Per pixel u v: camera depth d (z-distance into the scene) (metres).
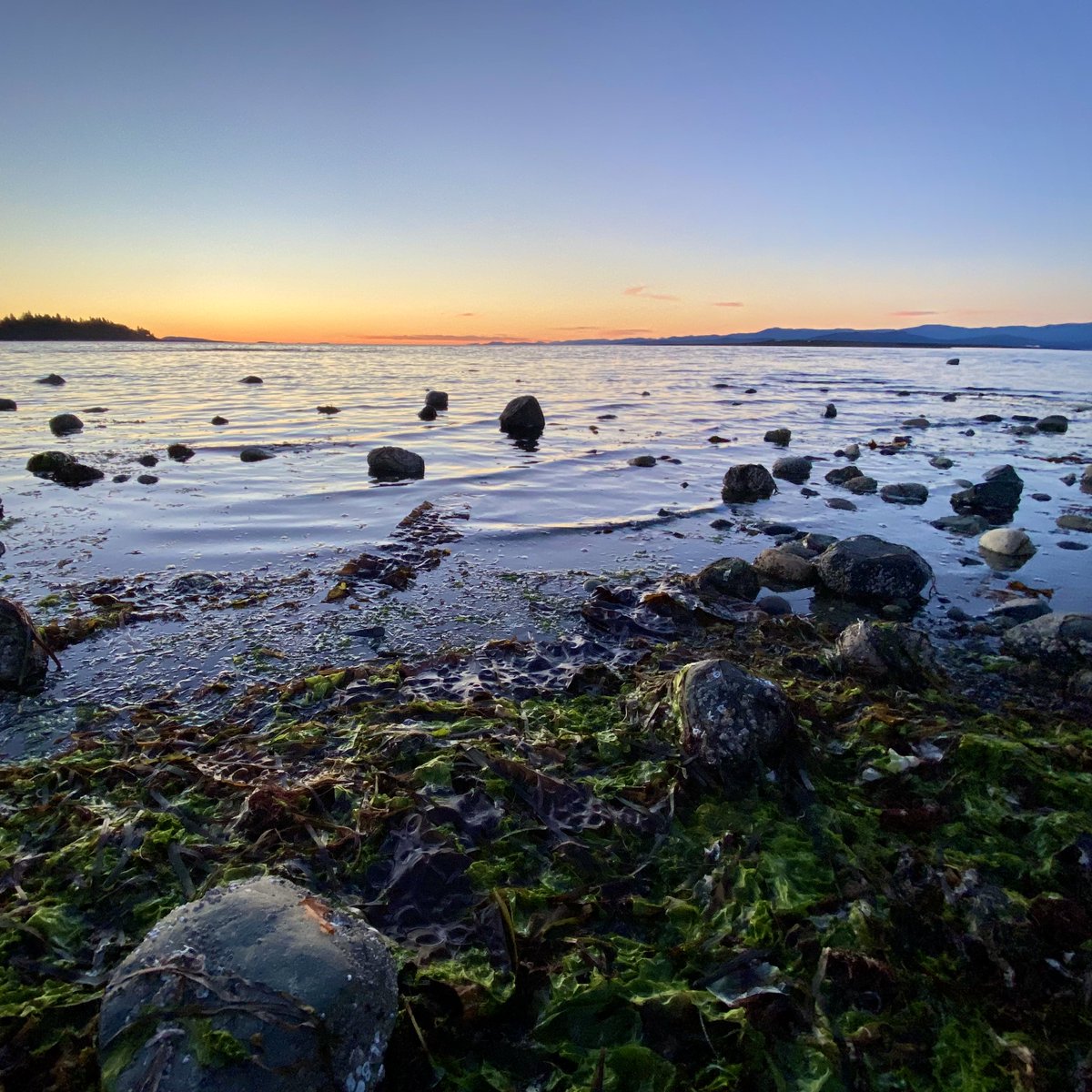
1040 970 1.00
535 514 3.90
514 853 1.22
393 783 1.39
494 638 2.31
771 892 1.16
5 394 10.16
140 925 1.08
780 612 2.56
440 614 2.49
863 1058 0.88
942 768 1.48
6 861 1.20
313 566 2.96
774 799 1.40
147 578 2.77
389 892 1.13
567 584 2.82
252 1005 0.76
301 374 16.41
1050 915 1.07
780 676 2.00
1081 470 5.51
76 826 1.30
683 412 9.27
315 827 1.27
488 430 7.24
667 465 5.47
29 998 0.94
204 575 2.79
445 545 3.30
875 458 6.06
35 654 1.96
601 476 4.98
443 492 4.37
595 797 1.39
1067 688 1.98
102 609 2.44
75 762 1.52
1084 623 2.17
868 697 1.84
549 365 23.06
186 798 1.38
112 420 7.39
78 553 3.05
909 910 1.11
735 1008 0.93
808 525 3.81
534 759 1.52
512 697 1.88
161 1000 0.77
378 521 3.67
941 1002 0.97
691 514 3.98
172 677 2.00
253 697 1.88
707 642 2.29
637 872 1.22
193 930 0.84
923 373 20.00
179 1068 0.73
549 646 2.22
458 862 1.18
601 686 1.94
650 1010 0.93
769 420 8.66
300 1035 0.75
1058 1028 0.93
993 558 3.28
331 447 5.91
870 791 1.44
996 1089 0.85
